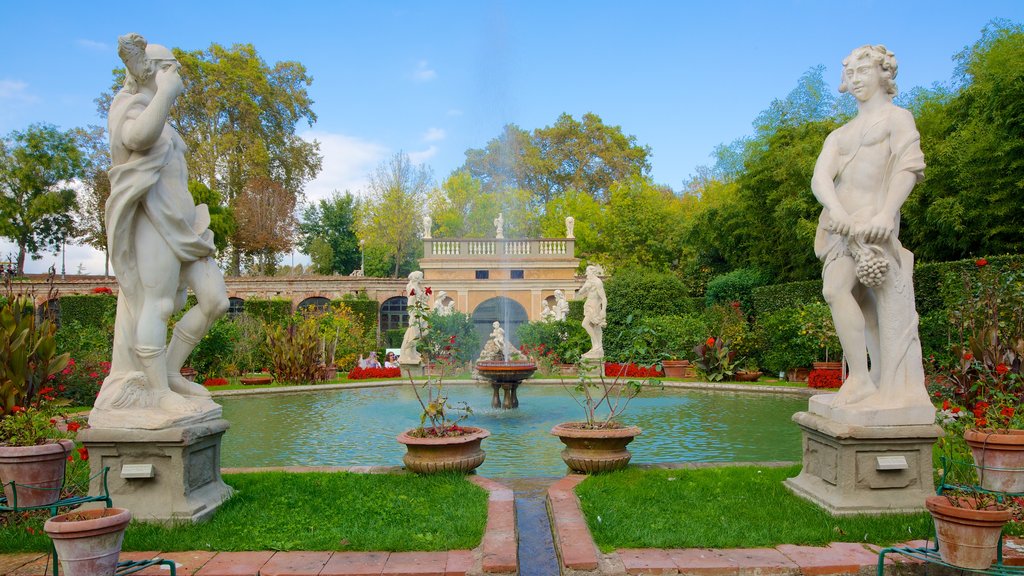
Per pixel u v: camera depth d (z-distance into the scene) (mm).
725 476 5422
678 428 8945
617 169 46000
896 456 4367
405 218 40969
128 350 4469
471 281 28047
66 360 7277
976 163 14352
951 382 7918
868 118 4586
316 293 31484
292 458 7207
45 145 35219
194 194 33000
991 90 14133
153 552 3801
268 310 27531
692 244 28969
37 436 4539
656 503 4684
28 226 34656
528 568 3791
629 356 6555
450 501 4691
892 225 4316
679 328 17125
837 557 3645
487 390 14039
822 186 4535
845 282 4543
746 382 14781
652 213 33469
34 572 3529
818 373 13070
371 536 4008
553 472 6355
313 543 3908
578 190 45125
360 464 6863
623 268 30469
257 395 13312
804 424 4863
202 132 37031
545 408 11141
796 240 21281
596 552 3744
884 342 4508
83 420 5039
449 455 5426
